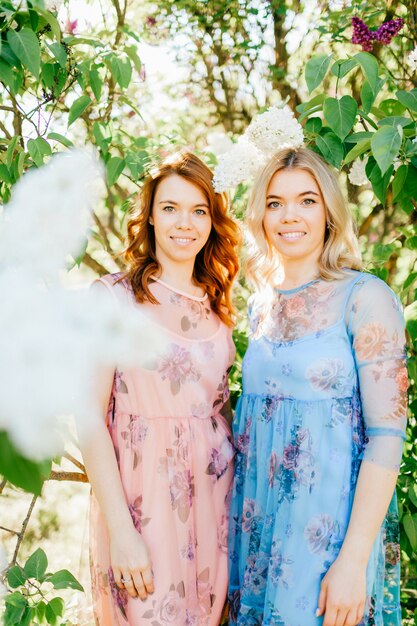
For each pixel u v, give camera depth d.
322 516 1.53
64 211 0.45
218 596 1.74
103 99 2.52
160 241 1.79
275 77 3.28
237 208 2.34
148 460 1.66
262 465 1.65
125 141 2.50
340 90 3.16
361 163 1.91
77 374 0.41
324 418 1.55
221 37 3.31
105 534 1.70
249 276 1.80
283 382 1.61
